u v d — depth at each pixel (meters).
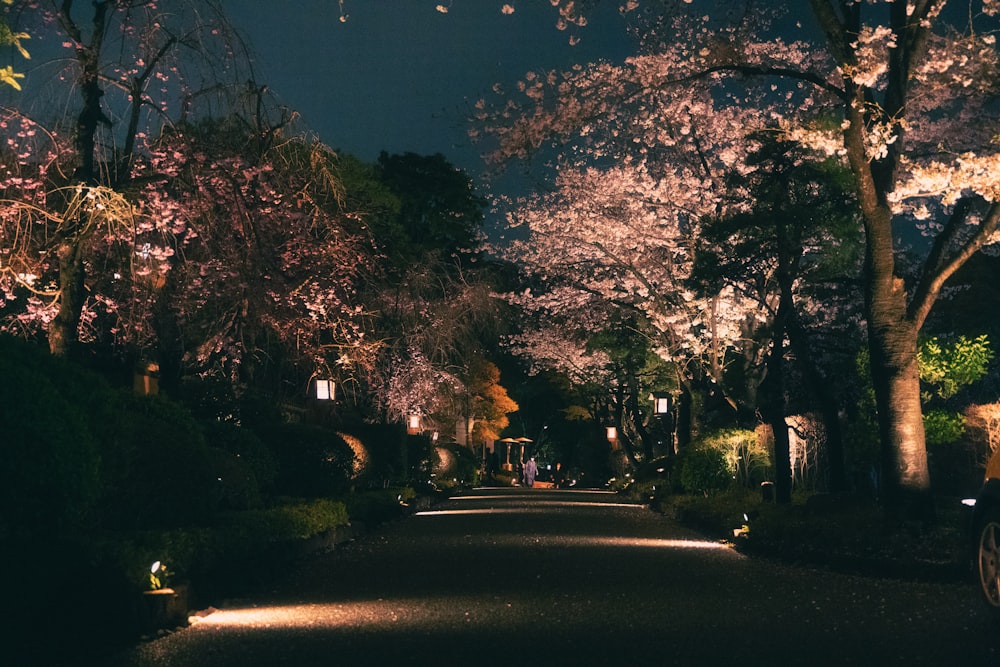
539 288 50.31
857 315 35.12
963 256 20.34
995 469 12.07
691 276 31.94
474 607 13.47
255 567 16.91
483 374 70.12
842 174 28.38
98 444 13.17
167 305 27.47
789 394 36.72
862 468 33.34
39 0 20.25
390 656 9.98
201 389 29.22
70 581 10.91
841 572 18.27
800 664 9.51
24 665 9.83
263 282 27.72
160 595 12.05
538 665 9.48
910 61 20.86
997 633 11.38
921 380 27.55
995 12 19.11
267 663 9.75
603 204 42.12
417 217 59.81
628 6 21.06
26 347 12.90
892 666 9.41
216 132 25.11
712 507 30.02
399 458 44.91
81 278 21.30
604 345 52.78
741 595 14.74
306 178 27.58
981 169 18.98
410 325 40.88
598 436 89.88
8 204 21.42
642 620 12.27
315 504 23.42
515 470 102.06
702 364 42.16
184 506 16.83
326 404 38.72
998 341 34.03
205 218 25.41
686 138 38.53
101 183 21.58
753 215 28.88
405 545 24.16
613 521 33.94
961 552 17.00
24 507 11.32
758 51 32.50
